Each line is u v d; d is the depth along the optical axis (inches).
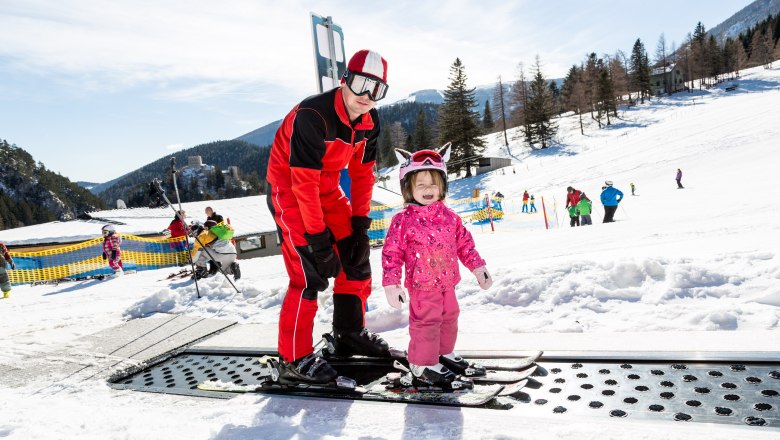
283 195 104.0
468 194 1892.2
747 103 2174.0
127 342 159.8
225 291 221.1
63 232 922.7
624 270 158.7
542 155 2496.3
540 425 74.5
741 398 79.1
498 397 88.8
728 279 145.4
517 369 101.0
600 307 144.9
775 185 743.1
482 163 2411.4
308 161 96.3
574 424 73.1
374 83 96.0
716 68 3973.9
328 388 98.3
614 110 2918.3
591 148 2329.0
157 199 309.6
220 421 89.7
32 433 88.5
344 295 115.0
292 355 102.7
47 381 127.1
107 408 103.0
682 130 1818.4
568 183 1469.0
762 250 164.6
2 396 114.2
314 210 97.6
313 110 96.5
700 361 93.8
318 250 98.4
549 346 114.0
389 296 94.2
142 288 327.3
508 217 1064.2
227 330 165.0
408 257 97.4
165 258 673.6
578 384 91.7
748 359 90.7
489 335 128.5
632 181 1229.7
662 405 79.8
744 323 122.1
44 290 413.7
